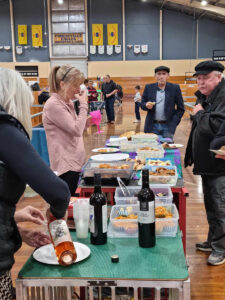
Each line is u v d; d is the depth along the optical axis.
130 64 23.62
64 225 1.35
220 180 2.83
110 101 12.80
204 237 3.53
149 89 4.43
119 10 23.06
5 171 1.14
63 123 2.79
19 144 1.12
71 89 2.78
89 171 2.41
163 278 1.24
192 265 2.99
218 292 2.61
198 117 2.74
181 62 23.44
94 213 1.51
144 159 3.11
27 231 1.50
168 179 2.38
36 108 9.65
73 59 23.56
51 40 23.41
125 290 2.12
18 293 1.27
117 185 2.36
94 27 23.22
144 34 23.33
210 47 23.20
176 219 1.59
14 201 1.21
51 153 2.88
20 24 23.22
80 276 1.26
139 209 1.48
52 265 1.34
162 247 1.49
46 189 1.14
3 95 1.19
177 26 23.20
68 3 22.95
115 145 3.77
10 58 23.58
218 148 2.59
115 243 1.54
